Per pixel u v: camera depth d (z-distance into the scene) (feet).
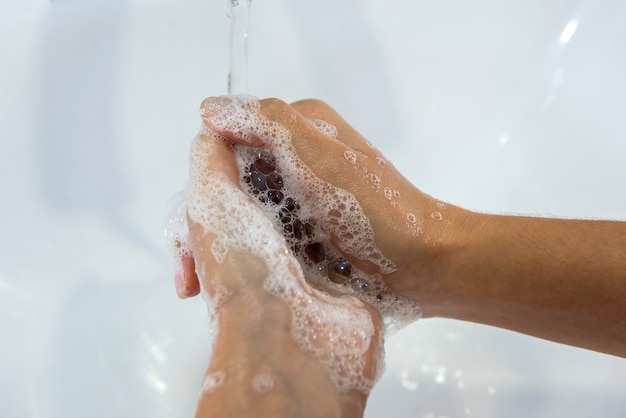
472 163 1.81
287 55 1.69
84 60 1.59
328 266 1.45
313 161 1.39
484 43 1.74
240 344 1.25
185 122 1.70
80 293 1.67
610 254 1.35
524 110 1.78
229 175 1.36
